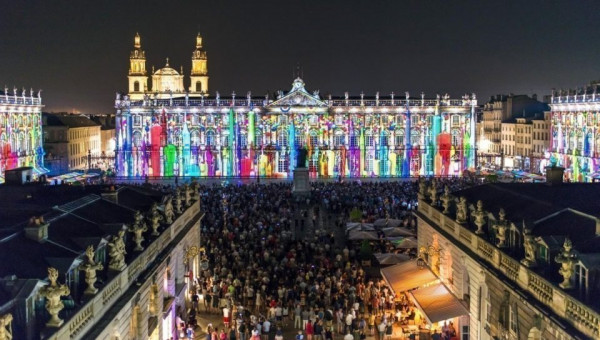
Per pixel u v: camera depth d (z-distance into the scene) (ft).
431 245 195.83
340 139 618.03
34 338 96.37
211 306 201.98
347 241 282.15
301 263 240.12
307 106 613.93
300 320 187.62
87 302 107.14
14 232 126.52
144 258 144.46
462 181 457.68
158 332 153.99
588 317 99.66
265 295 201.98
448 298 168.55
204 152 613.52
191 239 211.20
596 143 528.63
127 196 196.24
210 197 384.47
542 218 143.74
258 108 613.52
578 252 113.29
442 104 613.11
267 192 426.92
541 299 116.26
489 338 143.33
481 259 148.05
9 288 101.19
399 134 616.80
